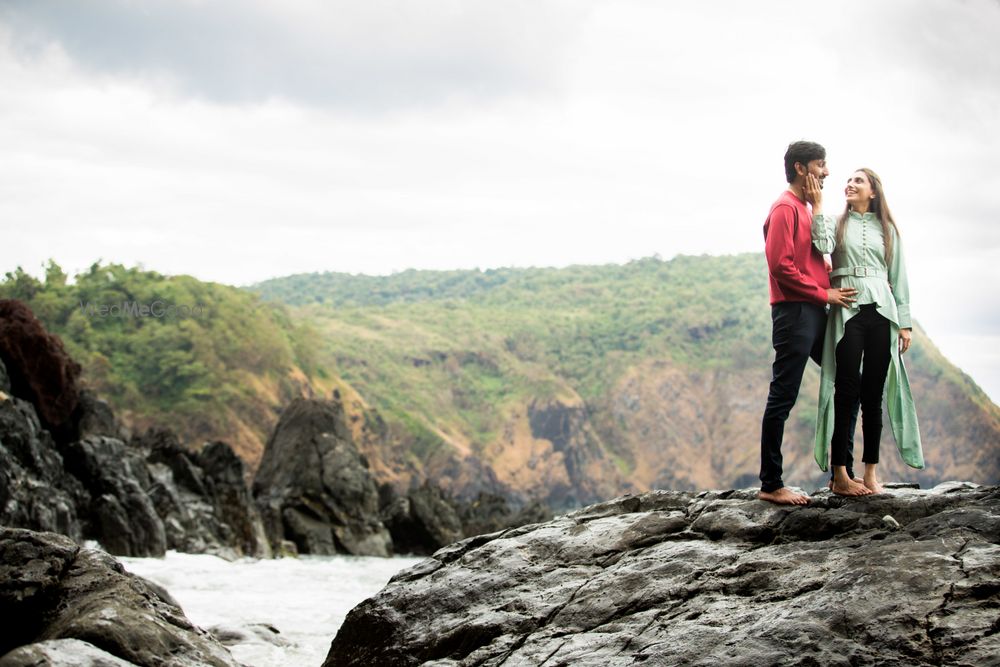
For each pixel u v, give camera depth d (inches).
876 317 286.8
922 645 211.6
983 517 244.4
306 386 5378.9
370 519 1472.7
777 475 286.0
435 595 298.0
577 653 248.5
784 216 291.0
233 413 4704.7
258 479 1515.7
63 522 855.7
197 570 841.5
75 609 271.9
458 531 1636.3
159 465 1177.4
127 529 926.4
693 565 267.1
